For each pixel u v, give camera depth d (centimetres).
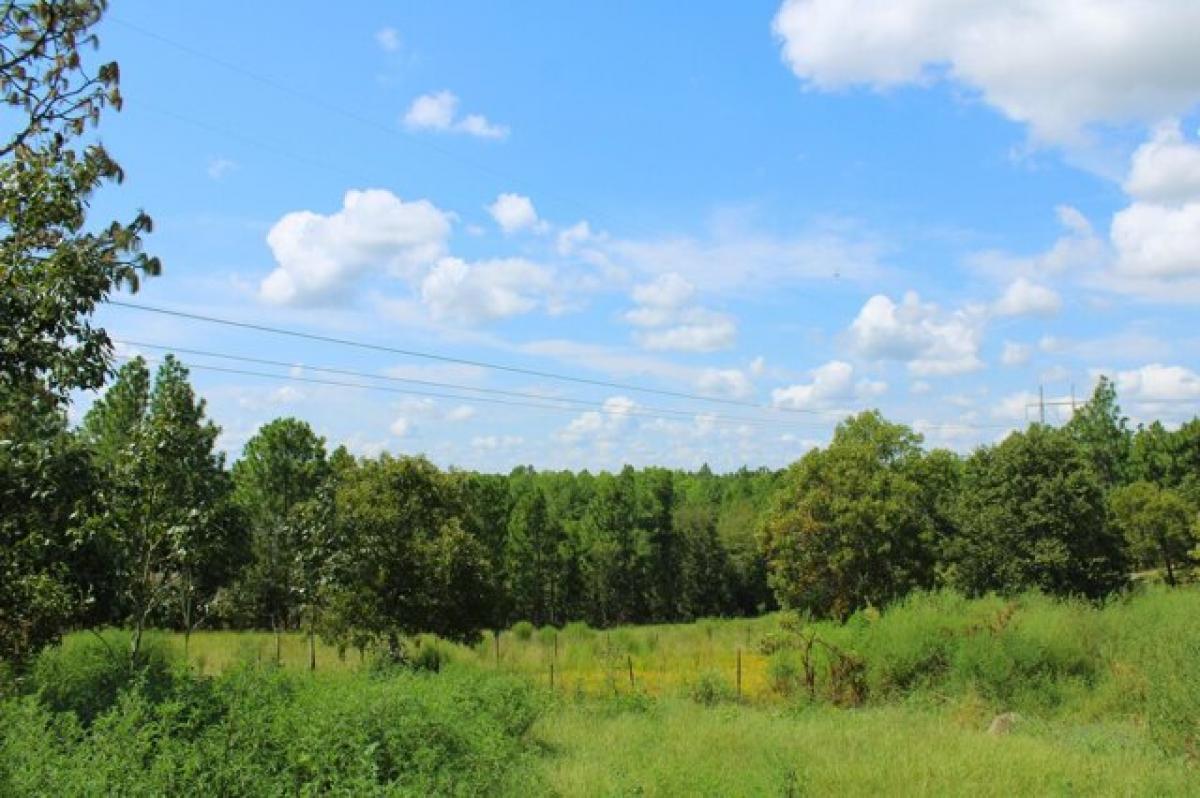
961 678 1895
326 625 2408
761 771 1020
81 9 789
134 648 1276
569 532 6812
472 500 2825
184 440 1339
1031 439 3944
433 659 2520
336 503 2423
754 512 8125
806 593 4200
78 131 828
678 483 11844
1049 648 1928
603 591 6825
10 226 833
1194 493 6216
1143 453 7056
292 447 4488
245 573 3394
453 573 2427
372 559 2366
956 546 4109
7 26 777
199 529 1355
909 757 1109
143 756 745
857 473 4203
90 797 621
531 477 9738
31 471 1098
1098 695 1784
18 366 853
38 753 676
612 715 1680
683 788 947
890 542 4122
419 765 866
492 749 953
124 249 873
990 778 1005
